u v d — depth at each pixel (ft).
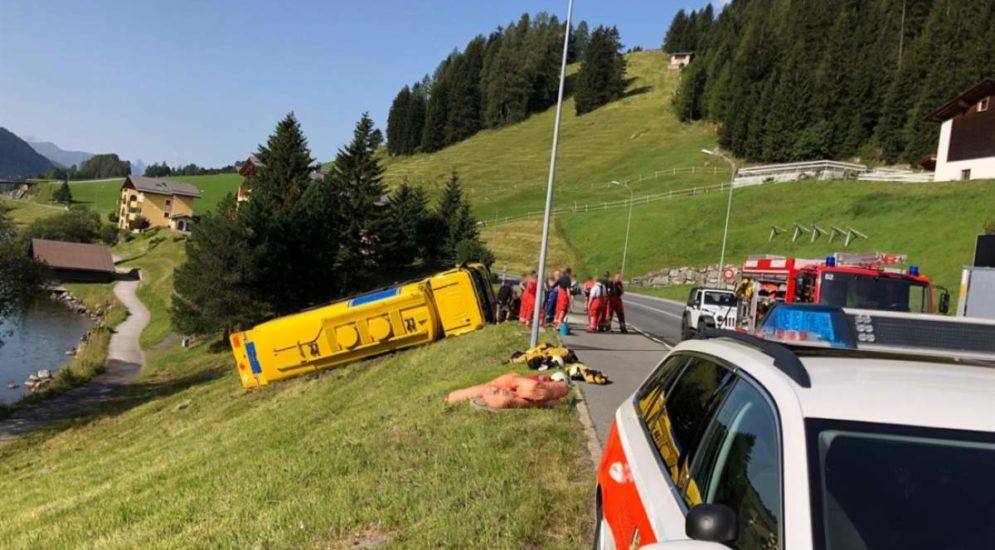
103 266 270.05
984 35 251.19
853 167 224.33
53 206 481.87
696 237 208.54
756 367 8.89
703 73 482.69
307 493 21.63
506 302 82.02
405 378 52.13
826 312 10.38
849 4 386.11
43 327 178.09
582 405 31.60
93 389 106.11
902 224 164.86
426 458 23.90
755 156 343.46
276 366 71.67
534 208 340.59
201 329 139.03
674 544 7.30
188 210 418.92
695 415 10.36
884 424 7.20
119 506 26.71
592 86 573.74
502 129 578.25
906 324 10.36
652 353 57.00
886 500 6.63
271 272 140.26
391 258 207.10
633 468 11.19
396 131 597.52
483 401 30.45
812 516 6.48
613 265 211.20
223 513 21.45
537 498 18.95
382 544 17.03
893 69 314.96
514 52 597.11
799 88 324.39
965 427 7.18
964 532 6.46
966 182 172.55
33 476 54.65
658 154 419.95
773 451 7.39
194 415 65.82
